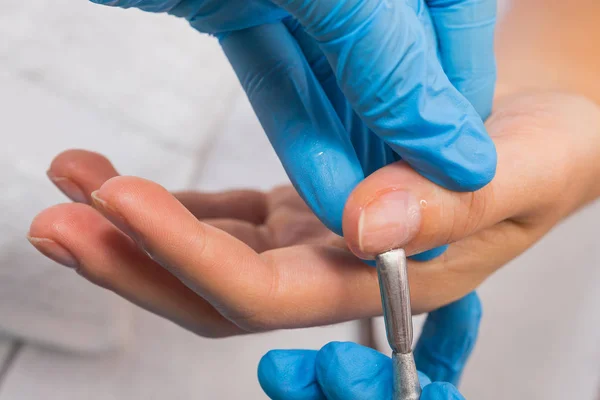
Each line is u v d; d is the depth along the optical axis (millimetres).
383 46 273
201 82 516
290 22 315
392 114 281
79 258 305
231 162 501
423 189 290
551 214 332
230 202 384
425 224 291
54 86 466
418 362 373
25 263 401
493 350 460
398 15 274
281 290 307
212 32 308
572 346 458
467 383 451
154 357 428
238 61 312
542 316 470
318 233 357
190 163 487
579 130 335
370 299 318
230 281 298
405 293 286
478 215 303
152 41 507
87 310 407
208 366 434
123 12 503
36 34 469
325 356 297
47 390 405
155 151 476
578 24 460
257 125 519
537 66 428
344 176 297
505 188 310
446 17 312
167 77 502
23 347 411
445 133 284
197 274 294
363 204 285
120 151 465
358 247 285
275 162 504
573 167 329
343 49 275
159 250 288
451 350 365
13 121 444
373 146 317
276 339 452
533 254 494
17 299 399
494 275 488
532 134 325
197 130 499
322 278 311
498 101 358
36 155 436
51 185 428
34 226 304
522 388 448
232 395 424
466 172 288
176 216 288
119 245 308
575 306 472
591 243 495
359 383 294
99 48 488
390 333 287
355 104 283
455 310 359
